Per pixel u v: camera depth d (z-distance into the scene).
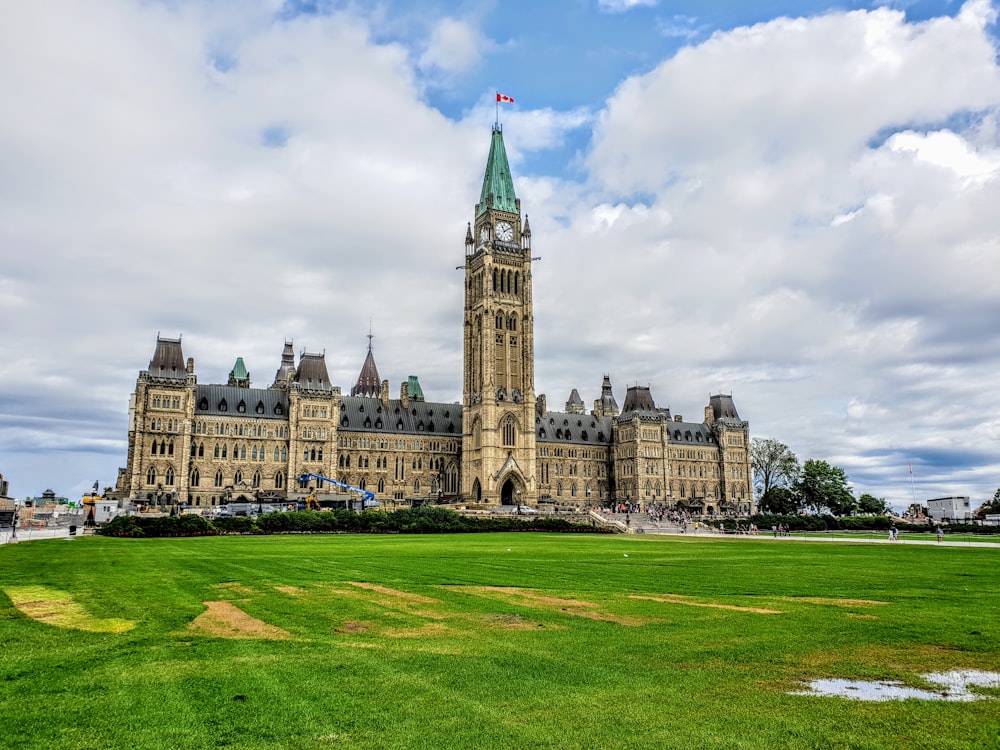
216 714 17.28
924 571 48.56
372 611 30.75
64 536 92.31
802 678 20.52
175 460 173.25
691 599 34.81
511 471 199.25
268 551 65.69
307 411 190.00
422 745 15.53
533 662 22.08
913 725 16.75
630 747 15.48
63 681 19.73
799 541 96.56
